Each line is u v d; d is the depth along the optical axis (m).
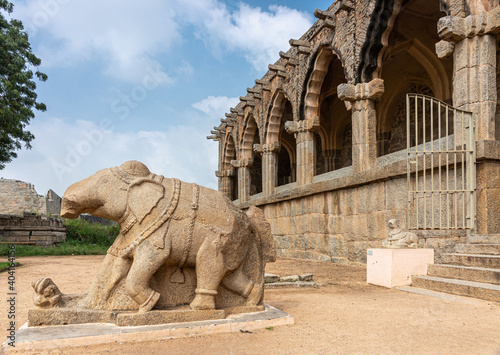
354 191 10.59
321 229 12.23
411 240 6.72
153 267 3.37
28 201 24.34
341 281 7.22
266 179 17.69
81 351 2.90
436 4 12.33
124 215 3.49
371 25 10.55
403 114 17.33
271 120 17.67
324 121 21.95
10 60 15.22
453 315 4.15
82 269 9.40
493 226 6.57
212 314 3.55
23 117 15.77
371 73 10.91
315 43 13.59
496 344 3.15
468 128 6.84
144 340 3.16
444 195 7.40
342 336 3.36
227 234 3.61
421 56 14.30
